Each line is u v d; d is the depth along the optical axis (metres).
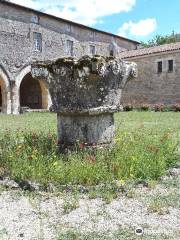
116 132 8.42
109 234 3.57
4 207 4.40
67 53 33.06
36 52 29.75
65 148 6.30
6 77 27.30
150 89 33.34
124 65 6.34
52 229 3.71
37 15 29.78
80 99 6.09
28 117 21.78
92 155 6.05
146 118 20.31
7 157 6.03
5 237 3.53
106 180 5.16
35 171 5.34
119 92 6.44
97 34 37.00
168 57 31.88
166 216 4.06
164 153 6.50
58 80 6.21
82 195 4.77
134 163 5.65
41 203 4.51
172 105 30.67
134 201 4.56
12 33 27.77
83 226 3.78
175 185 5.26
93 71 5.86
